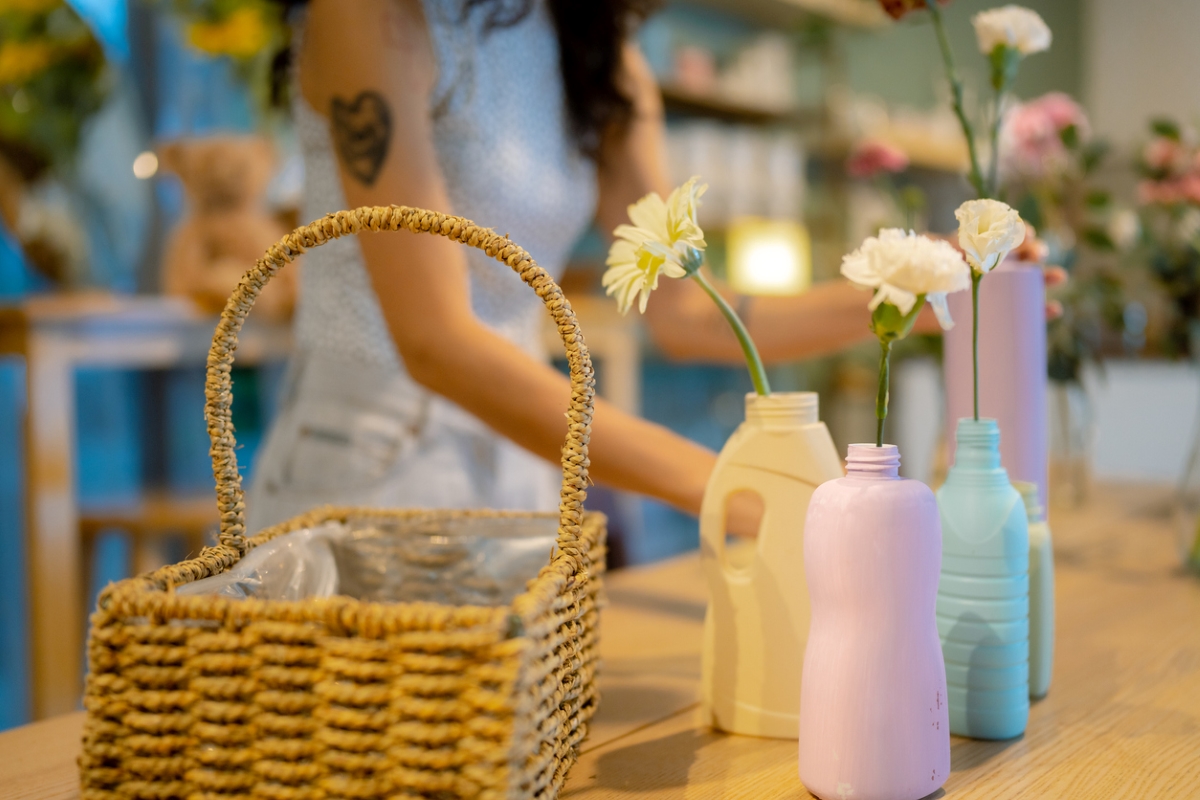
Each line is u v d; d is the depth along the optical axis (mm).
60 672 1624
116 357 1693
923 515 593
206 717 525
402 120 981
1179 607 1048
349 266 1157
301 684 513
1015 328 875
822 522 596
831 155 3896
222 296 1749
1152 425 2703
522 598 524
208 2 1939
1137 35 5168
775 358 1147
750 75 3594
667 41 3488
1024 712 712
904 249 549
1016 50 972
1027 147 1514
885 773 585
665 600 1124
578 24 1243
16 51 1796
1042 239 1122
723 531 731
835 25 3889
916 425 2779
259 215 1809
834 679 593
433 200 1001
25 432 1586
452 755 493
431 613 496
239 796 526
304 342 1213
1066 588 1133
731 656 728
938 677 607
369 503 1155
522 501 1294
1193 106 5016
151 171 1922
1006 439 882
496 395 867
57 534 1616
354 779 509
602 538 771
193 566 615
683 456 811
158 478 2580
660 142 1376
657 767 669
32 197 1856
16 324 1565
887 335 578
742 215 3328
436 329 896
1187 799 609
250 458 2523
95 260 2000
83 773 546
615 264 715
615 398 2432
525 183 1215
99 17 2410
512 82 1188
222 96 2309
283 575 687
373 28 972
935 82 4715
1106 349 2965
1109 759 670
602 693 826
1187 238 1454
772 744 707
